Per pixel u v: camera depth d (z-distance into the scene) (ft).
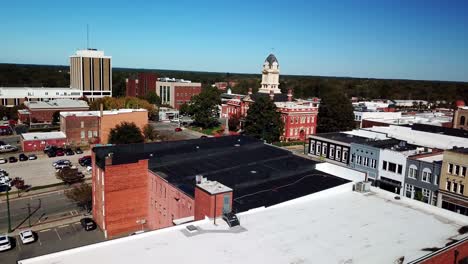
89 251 88.84
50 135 329.11
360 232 103.91
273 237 99.04
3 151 303.48
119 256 86.69
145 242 94.02
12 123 424.05
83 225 167.12
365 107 474.08
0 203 193.36
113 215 159.53
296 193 142.92
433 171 189.88
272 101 363.97
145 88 642.22
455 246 97.50
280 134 366.63
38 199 200.54
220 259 86.43
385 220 113.19
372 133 284.41
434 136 273.13
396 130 298.35
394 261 87.71
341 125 394.93
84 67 573.74
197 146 198.29
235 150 198.70
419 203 127.34
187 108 499.10
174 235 98.43
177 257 86.84
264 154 191.52
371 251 92.68
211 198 109.91
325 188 147.33
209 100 451.12
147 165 166.71
